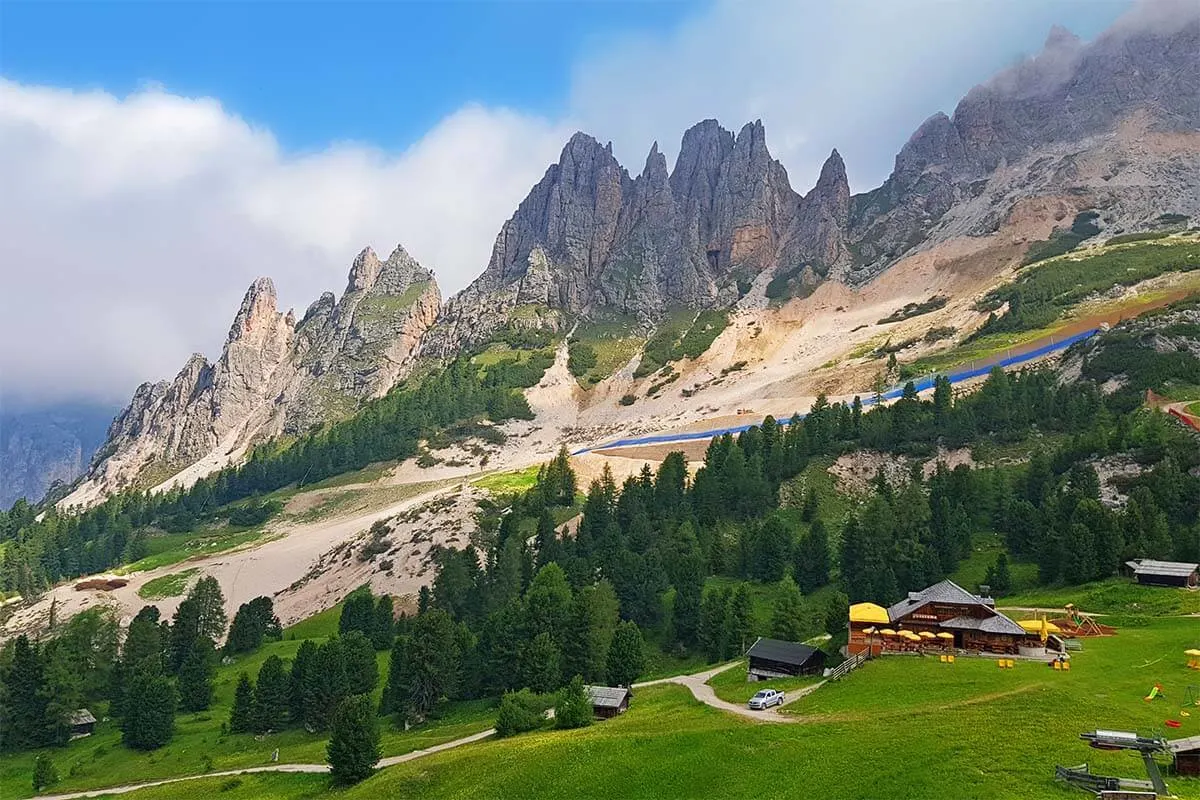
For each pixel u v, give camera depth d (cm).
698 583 15188
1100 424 19138
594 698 10006
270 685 13200
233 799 9756
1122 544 13225
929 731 6812
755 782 6538
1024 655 9281
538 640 12550
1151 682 7806
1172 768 5844
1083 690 7569
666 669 13750
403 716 12700
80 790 11338
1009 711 7050
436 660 12812
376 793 8188
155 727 12850
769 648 10875
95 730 14550
